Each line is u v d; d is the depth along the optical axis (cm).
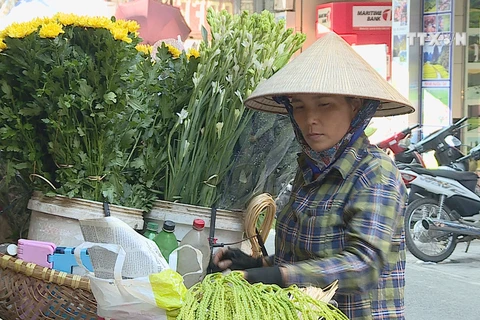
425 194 651
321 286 163
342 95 174
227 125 216
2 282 178
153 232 207
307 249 183
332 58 183
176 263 170
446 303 522
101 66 200
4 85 201
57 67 195
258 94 185
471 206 641
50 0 580
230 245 209
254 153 221
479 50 922
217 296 139
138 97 213
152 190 216
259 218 230
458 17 915
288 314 138
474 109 932
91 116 198
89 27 200
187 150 215
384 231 170
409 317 488
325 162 185
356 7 970
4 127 205
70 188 199
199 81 218
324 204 181
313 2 1010
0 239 228
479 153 715
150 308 144
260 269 162
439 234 640
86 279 167
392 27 930
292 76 181
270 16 226
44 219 203
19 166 206
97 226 155
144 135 219
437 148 725
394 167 182
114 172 206
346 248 170
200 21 1003
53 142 199
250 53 216
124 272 152
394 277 183
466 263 655
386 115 212
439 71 908
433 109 917
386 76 937
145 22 745
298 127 193
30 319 174
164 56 232
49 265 180
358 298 181
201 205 217
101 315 150
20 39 197
